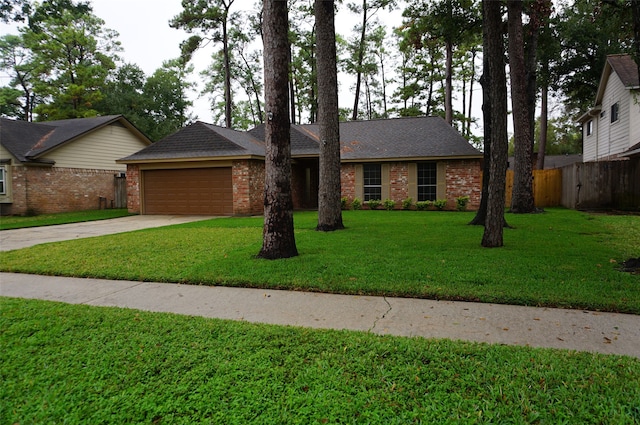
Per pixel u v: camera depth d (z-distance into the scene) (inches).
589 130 887.1
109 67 1310.3
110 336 141.9
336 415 93.1
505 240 325.4
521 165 568.1
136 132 924.0
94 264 265.1
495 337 137.6
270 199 269.0
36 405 99.7
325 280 210.7
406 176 713.6
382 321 156.3
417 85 1291.8
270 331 143.6
